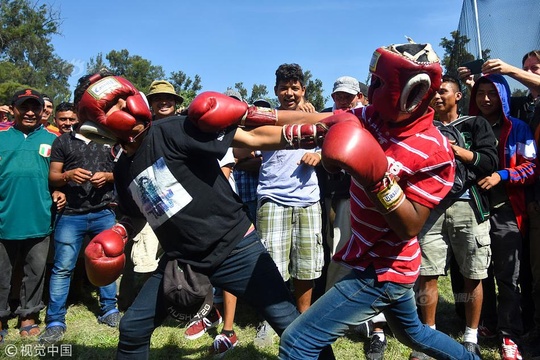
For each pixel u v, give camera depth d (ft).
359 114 7.69
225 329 12.19
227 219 7.89
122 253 8.57
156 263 14.53
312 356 7.59
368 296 7.57
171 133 7.51
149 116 7.50
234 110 7.33
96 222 14.17
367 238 7.58
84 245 15.88
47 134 14.26
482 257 11.12
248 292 8.04
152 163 7.59
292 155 12.45
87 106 7.16
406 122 7.06
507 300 11.38
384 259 7.52
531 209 11.37
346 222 12.71
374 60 6.78
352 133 6.44
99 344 12.87
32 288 13.70
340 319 7.57
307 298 12.64
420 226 7.05
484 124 11.34
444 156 6.97
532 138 11.53
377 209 6.89
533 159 11.36
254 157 14.61
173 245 8.00
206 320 12.47
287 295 8.12
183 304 8.02
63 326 13.50
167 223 7.73
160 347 12.59
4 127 14.42
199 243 7.79
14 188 13.30
